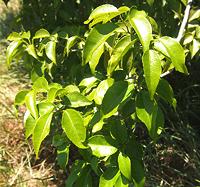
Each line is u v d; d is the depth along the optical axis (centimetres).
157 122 46
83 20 84
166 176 97
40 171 102
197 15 66
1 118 116
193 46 57
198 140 103
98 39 45
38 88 54
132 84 46
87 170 58
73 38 64
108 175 50
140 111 45
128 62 47
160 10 73
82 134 48
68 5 84
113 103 46
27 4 90
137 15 43
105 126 52
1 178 98
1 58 140
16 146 109
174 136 100
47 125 48
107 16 47
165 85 45
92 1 83
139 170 50
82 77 72
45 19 87
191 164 97
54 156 105
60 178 100
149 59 41
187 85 113
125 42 46
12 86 130
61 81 83
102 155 49
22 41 67
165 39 43
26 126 52
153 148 101
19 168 101
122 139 49
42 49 67
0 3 177
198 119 110
